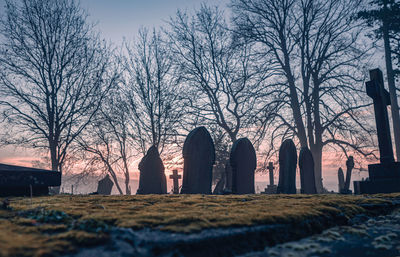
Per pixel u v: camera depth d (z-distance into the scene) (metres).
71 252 2.46
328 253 3.10
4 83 21.80
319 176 26.19
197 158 11.77
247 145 13.84
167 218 3.60
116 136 25.06
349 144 26.33
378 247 3.33
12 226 3.29
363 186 10.64
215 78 27.27
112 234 2.96
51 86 22.39
